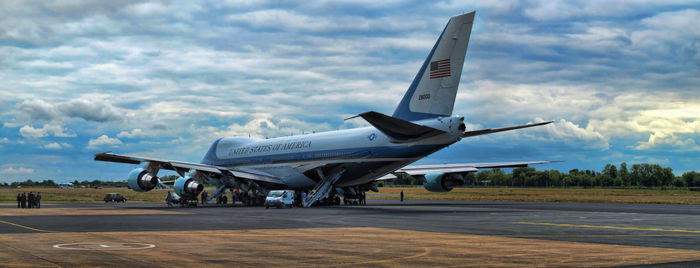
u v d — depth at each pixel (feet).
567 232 74.38
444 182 178.81
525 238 65.77
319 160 163.73
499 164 175.11
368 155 149.28
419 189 506.89
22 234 69.72
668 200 231.71
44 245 57.11
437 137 131.23
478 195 334.24
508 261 46.03
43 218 103.81
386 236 68.18
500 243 59.88
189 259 46.93
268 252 51.88
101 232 72.95
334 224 89.04
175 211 134.82
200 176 183.01
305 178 170.19
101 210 141.69
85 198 311.06
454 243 59.93
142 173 169.89
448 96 129.49
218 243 59.52
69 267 42.06
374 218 104.68
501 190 486.79
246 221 95.86
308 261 46.09
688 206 170.30
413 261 46.11
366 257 48.57
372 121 120.16
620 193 387.75
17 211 135.44
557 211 134.82
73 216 111.14
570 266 43.37
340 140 158.40
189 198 169.58
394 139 132.98
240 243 59.62
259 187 180.96
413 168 182.09
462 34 128.88
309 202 159.84
